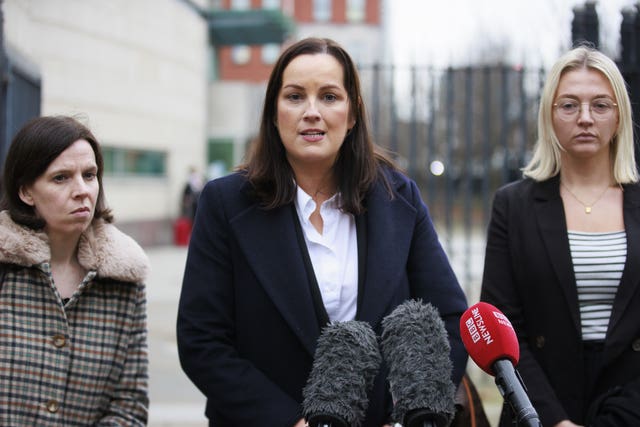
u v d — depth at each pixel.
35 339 2.30
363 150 2.39
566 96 2.69
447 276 2.39
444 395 1.92
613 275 2.59
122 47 17.97
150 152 19.64
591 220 2.69
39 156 2.28
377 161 2.48
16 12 10.31
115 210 17.86
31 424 2.29
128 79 18.25
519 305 2.74
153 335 8.02
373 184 2.41
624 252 2.61
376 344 2.00
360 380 1.91
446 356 2.00
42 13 15.12
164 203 20.17
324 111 2.25
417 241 2.43
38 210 2.33
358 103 2.38
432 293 2.36
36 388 2.29
